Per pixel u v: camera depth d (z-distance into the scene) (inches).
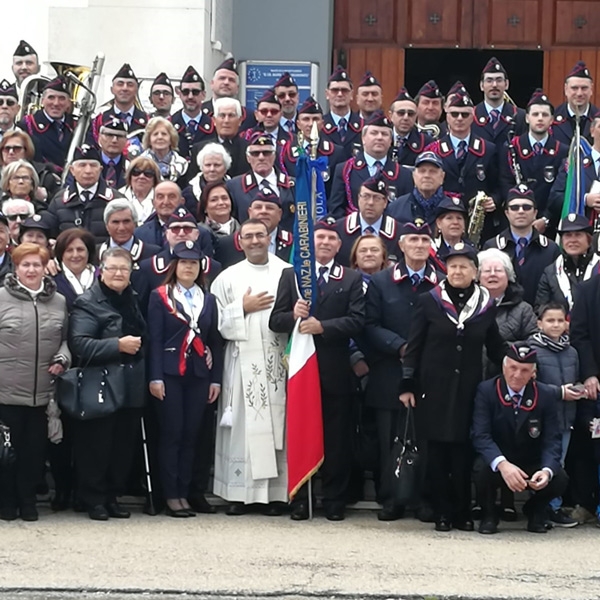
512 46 721.6
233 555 378.0
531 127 522.6
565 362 433.1
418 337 421.1
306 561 373.1
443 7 721.6
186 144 552.1
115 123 517.0
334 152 533.6
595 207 499.2
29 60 594.9
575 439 434.6
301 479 427.5
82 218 479.5
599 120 509.0
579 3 720.3
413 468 418.0
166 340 432.1
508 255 468.8
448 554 384.8
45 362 419.5
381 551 386.6
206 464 441.1
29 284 420.8
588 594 345.7
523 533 416.8
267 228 458.0
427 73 723.4
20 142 510.0
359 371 438.6
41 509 439.2
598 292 434.3
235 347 440.1
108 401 417.4
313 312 432.1
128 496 450.9
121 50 647.8
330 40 719.1
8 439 411.5
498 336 423.2
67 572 358.6
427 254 435.2
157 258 446.6
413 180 502.0
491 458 411.5
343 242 475.2
